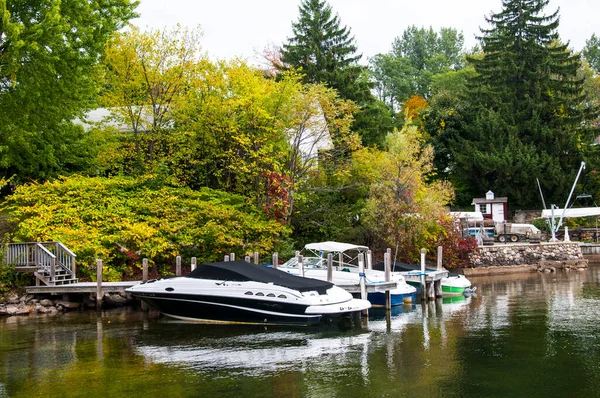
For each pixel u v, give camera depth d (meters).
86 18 24.05
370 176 34.78
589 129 61.34
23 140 24.92
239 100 30.58
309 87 33.62
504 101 61.09
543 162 56.25
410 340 17.25
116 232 26.36
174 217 28.31
